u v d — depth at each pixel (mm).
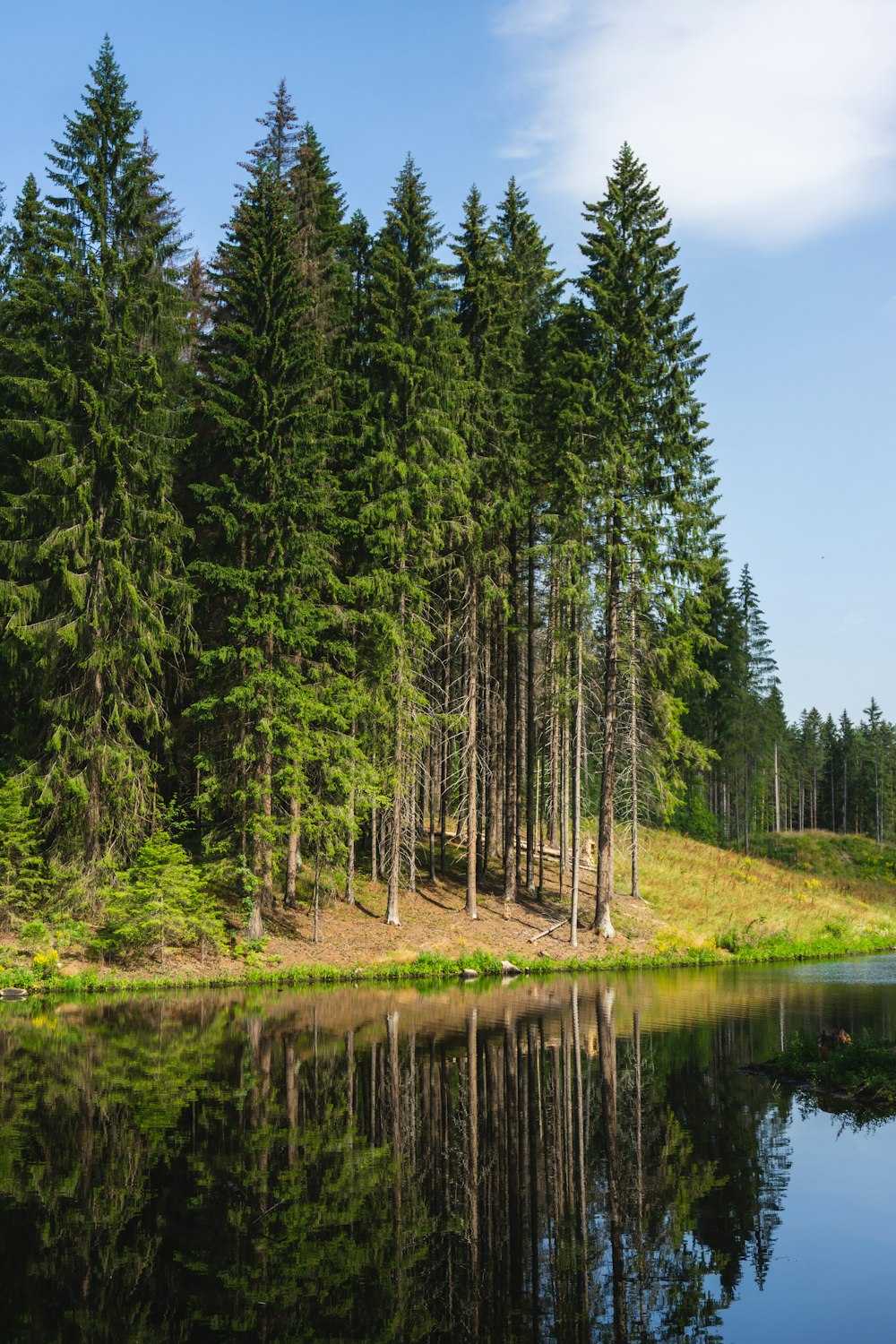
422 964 28453
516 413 33906
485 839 37656
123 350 27406
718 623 65750
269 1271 8227
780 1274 8281
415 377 30516
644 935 34750
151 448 27984
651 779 40281
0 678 28125
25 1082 14594
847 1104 14078
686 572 33656
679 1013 21922
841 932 42281
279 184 31938
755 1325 7305
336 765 28906
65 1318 7332
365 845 38688
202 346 34656
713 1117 13273
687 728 65312
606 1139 12195
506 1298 7758
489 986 26484
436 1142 11930
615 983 27688
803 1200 10078
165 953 27141
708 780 72000
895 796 107312
